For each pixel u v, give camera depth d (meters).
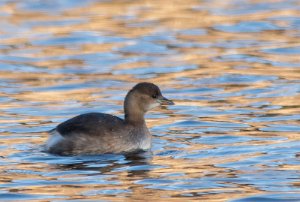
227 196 12.23
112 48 24.52
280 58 23.25
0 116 17.73
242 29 26.73
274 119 17.20
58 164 14.02
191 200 12.05
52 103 19.00
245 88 20.23
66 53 24.06
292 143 15.21
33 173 13.44
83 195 12.27
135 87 15.57
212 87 20.39
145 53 24.00
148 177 13.22
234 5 30.22
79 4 30.61
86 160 14.30
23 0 30.92
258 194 12.27
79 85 20.73
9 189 12.56
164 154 14.73
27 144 15.38
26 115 17.88
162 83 20.80
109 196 12.23
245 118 17.38
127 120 15.38
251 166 13.78
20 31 26.61
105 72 22.05
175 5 30.28
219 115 17.70
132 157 14.57
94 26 27.19
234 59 23.12
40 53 24.09
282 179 13.01
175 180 13.05
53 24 27.52
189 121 17.17
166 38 25.59
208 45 24.78
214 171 13.52
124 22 27.77
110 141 14.87
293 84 20.42
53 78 21.47
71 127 14.95
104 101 19.12
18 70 22.38
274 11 29.17
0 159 14.28
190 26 27.16
